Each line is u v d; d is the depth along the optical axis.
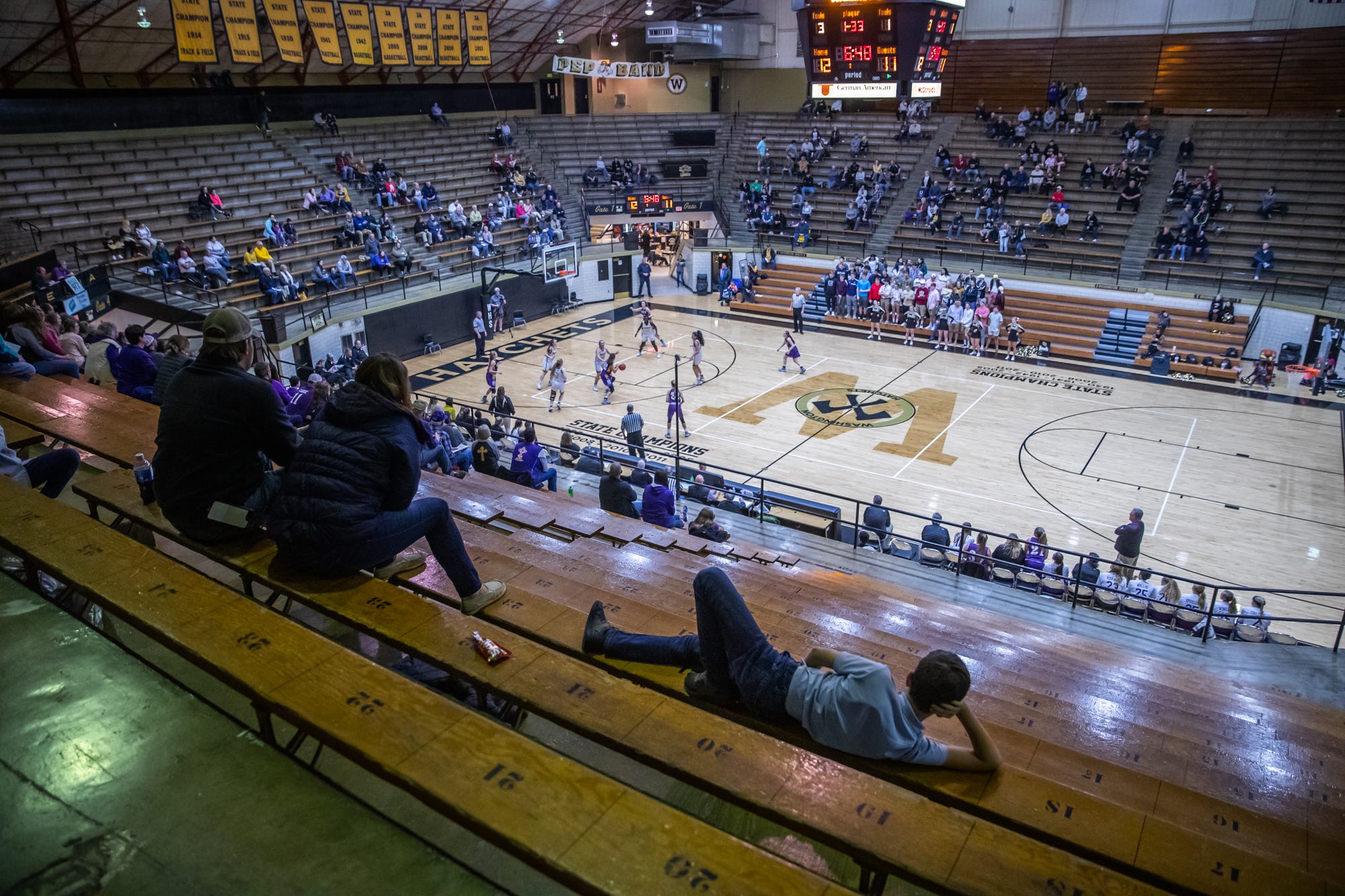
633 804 2.82
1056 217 34.66
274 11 26.34
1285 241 31.39
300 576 4.35
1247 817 3.64
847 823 3.05
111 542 4.50
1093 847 3.15
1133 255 33.25
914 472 21.42
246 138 32.16
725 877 2.56
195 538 4.41
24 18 23.06
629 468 17.47
